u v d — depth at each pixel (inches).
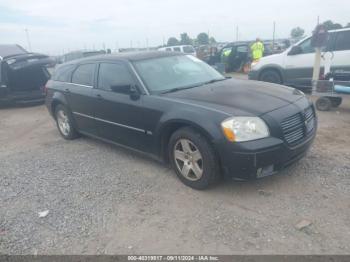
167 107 157.9
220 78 200.8
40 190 168.4
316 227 121.2
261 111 140.9
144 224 131.6
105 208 145.8
